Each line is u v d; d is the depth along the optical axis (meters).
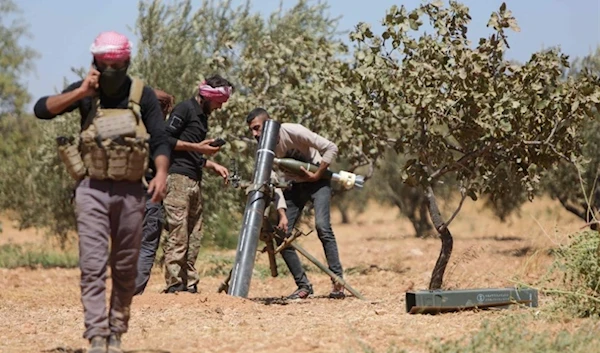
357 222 119.75
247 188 20.50
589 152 42.09
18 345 14.31
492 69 22.81
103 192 11.78
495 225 80.81
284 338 14.16
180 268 20.36
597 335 13.75
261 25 43.06
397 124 28.25
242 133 31.12
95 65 11.77
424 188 22.97
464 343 13.62
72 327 16.44
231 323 16.27
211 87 20.23
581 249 16.89
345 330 14.93
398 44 22.84
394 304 19.73
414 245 58.97
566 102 22.12
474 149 23.17
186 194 20.30
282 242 21.56
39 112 11.87
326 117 30.47
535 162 22.64
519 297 17.70
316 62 30.55
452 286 25.11
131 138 11.65
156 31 42.50
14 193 46.44
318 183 21.62
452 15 22.69
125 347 13.52
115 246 12.06
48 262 44.66
